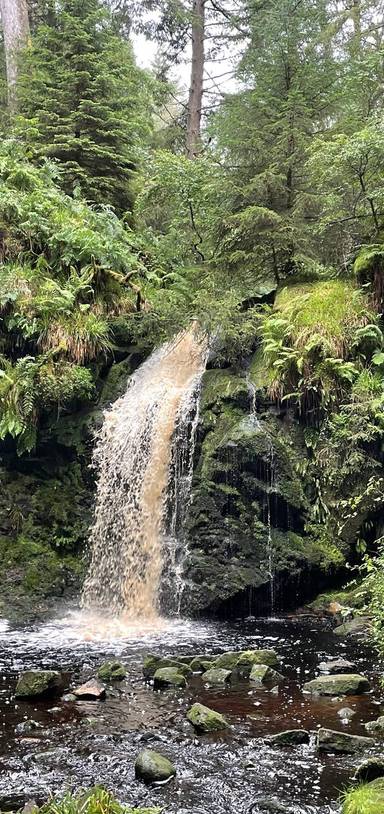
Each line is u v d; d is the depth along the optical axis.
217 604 8.07
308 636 7.12
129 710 5.00
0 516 9.38
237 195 11.12
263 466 8.51
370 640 5.82
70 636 7.28
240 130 11.34
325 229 10.23
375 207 9.88
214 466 8.50
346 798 3.53
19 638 7.18
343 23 14.70
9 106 15.59
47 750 4.29
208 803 3.63
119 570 8.96
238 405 8.93
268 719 4.77
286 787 3.79
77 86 13.54
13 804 3.61
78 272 11.09
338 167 9.10
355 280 9.55
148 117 18.28
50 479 9.80
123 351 10.61
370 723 4.59
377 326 8.77
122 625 7.85
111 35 14.68
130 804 3.61
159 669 5.75
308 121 10.74
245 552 8.29
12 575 8.89
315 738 4.41
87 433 9.74
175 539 8.58
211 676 5.71
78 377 9.57
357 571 8.45
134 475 9.21
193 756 4.20
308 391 8.73
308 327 8.91
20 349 10.13
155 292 11.37
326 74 11.22
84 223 11.73
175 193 12.60
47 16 17.75
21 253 10.69
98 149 13.16
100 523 9.34
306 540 8.46
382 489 8.27
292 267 11.32
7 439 9.73
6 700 5.21
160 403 9.47
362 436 8.16
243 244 11.02
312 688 5.35
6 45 15.99
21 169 11.70
